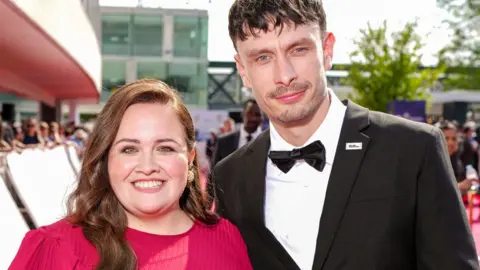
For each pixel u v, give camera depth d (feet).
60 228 4.78
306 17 4.92
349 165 5.14
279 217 5.54
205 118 48.42
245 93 83.61
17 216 8.02
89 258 4.55
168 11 66.69
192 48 67.72
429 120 40.27
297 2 4.92
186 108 5.19
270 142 5.92
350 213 5.03
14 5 15.64
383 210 4.93
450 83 55.72
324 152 5.30
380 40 62.85
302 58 5.03
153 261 4.79
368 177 5.08
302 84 5.02
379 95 62.95
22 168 10.04
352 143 5.22
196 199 5.64
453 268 4.64
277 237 5.51
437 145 5.02
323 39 5.25
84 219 4.86
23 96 55.21
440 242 4.74
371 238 4.90
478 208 23.22
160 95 4.98
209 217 5.63
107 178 5.05
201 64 68.08
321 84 5.16
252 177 5.84
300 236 5.36
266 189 5.74
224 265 5.14
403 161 5.01
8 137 27.14
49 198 10.80
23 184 9.64
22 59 31.17
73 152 18.83
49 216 10.21
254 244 5.61
